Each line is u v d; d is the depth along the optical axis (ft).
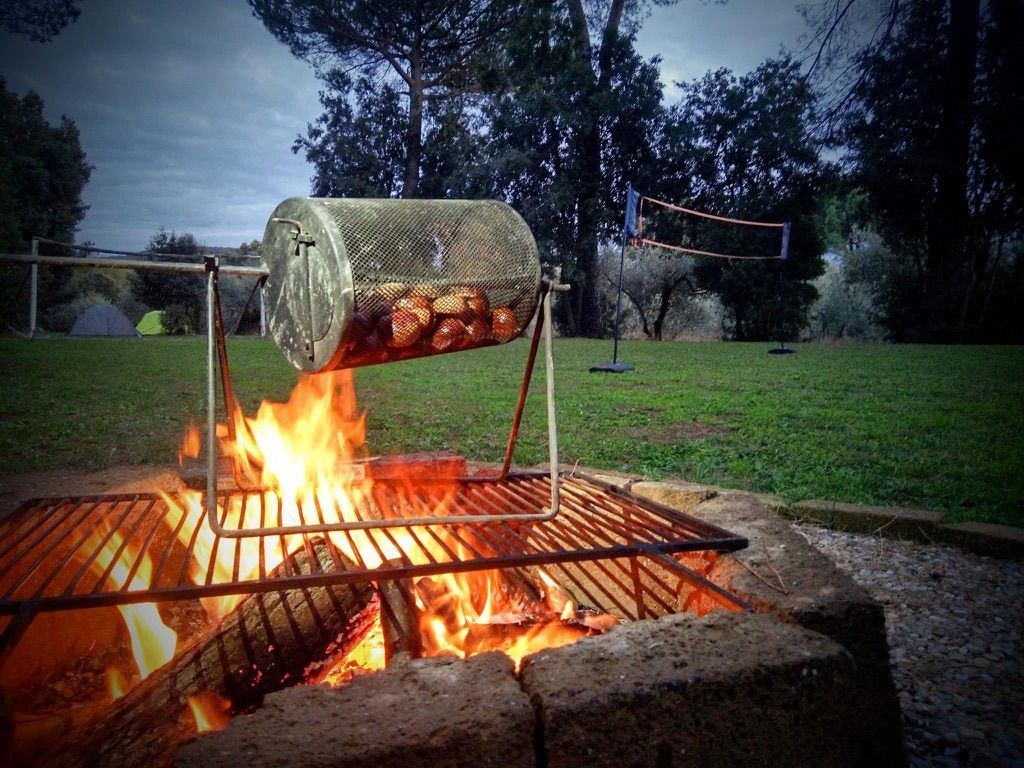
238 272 7.62
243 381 35.81
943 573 10.94
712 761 4.74
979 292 73.72
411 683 4.71
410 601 6.89
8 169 84.12
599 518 8.66
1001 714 6.94
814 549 7.54
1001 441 20.24
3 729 5.61
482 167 88.02
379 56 97.50
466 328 7.55
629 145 88.02
